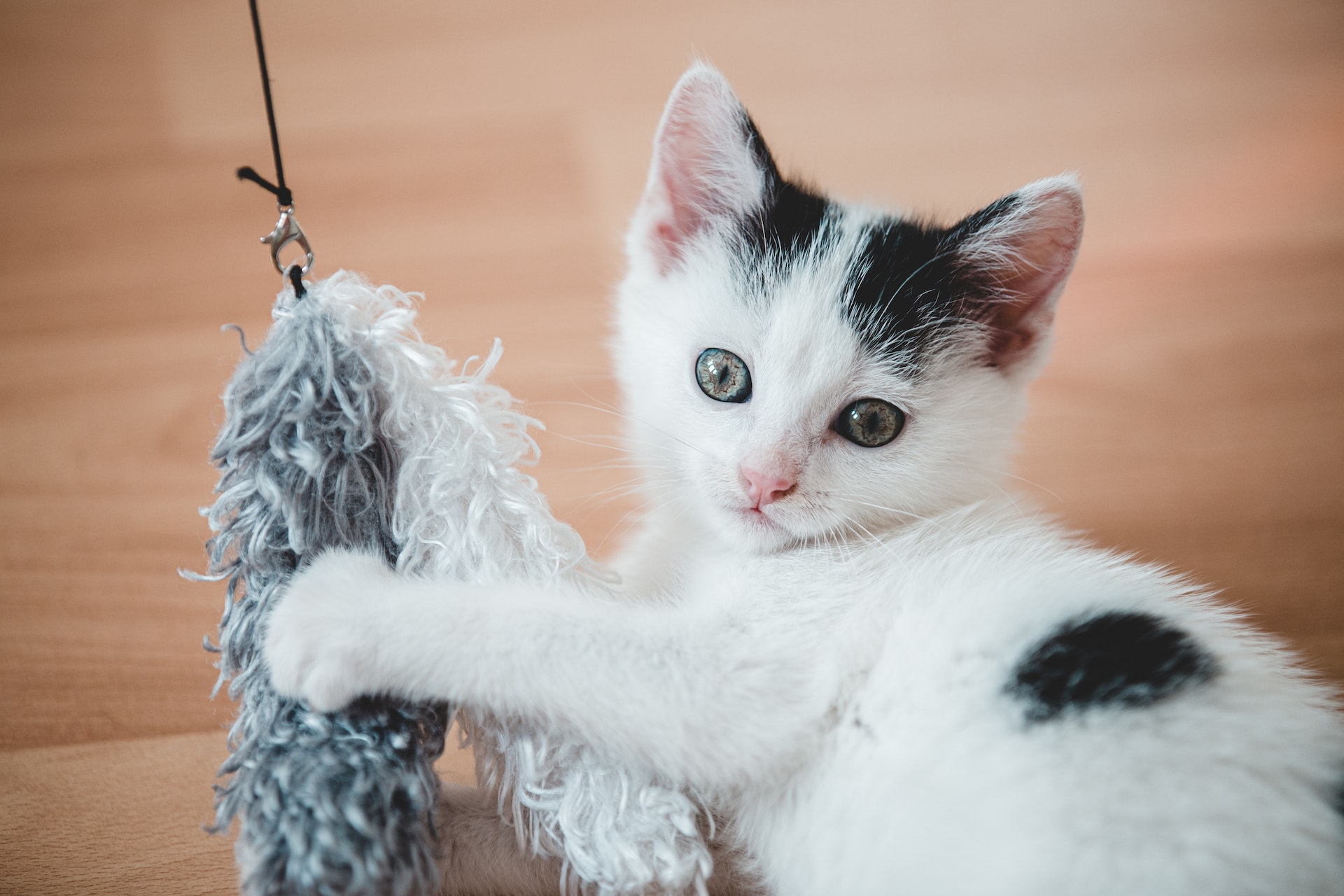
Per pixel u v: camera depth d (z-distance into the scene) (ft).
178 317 1.53
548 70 2.09
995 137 1.91
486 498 0.97
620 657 0.95
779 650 0.99
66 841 1.06
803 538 1.07
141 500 1.32
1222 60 2.14
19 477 1.34
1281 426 1.46
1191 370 1.53
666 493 1.13
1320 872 0.87
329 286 0.96
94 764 1.11
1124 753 0.90
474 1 2.34
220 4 2.23
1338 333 1.56
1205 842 0.87
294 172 1.79
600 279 1.60
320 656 0.91
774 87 2.05
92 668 1.18
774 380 1.07
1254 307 1.60
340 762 0.90
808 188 1.22
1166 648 0.95
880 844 0.94
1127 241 1.71
